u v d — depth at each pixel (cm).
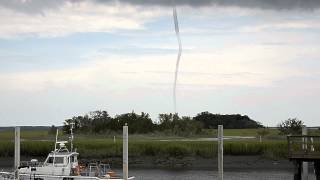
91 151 6856
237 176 5681
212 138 8444
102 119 9706
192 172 6044
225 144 6875
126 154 3934
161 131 9419
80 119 9531
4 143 7219
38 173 4250
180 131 9362
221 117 12394
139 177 5594
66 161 4281
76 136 8725
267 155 6712
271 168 6369
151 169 6338
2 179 4262
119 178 4231
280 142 6988
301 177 3944
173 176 5691
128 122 9506
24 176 4250
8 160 6956
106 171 4559
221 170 3869
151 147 6919
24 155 6981
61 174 4244
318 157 3697
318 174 3800
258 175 5756
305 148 3809
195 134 9394
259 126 12488
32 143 7131
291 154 3747
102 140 7656
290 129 8500
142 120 9612
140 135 9031
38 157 6981
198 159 6769
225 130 11169
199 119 12231
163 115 9788
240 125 12381
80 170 4347
